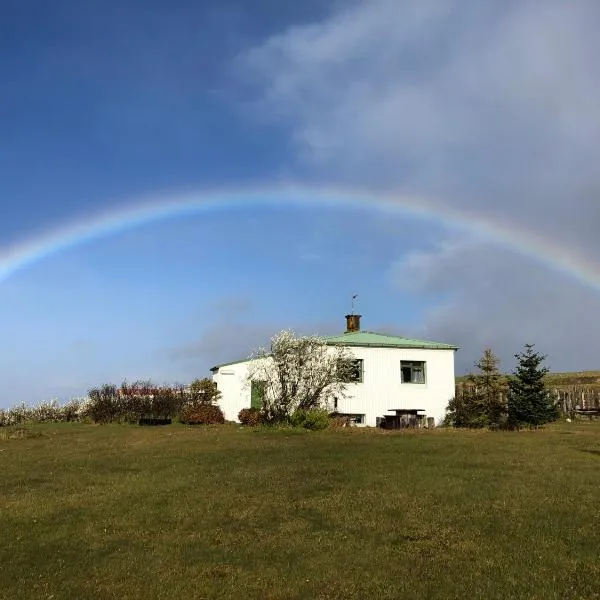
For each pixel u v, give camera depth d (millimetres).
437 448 16156
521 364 31281
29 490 11898
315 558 7480
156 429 25781
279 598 6367
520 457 14406
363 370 33688
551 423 29281
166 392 32156
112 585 6859
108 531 8898
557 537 7965
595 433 21250
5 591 6730
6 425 31562
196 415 29672
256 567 7277
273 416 25688
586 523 8555
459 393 33750
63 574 7227
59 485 12305
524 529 8320
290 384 25812
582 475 11969
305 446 16922
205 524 9078
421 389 34312
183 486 11586
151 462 14773
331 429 23344
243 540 8289
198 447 17469
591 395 33906
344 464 13500
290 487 11234
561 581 6543
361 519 9023
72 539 8562
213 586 6738
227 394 32750
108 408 31234
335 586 6602
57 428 28047
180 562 7527
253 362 27266
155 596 6531
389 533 8336
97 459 15758
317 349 26641
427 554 7496
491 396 31562
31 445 20078
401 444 17172
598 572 6762
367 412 33312
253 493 10836
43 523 9391
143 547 8148
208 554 7777
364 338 35406
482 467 12984
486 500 9922
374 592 6406
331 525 8805
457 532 8289
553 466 13070
